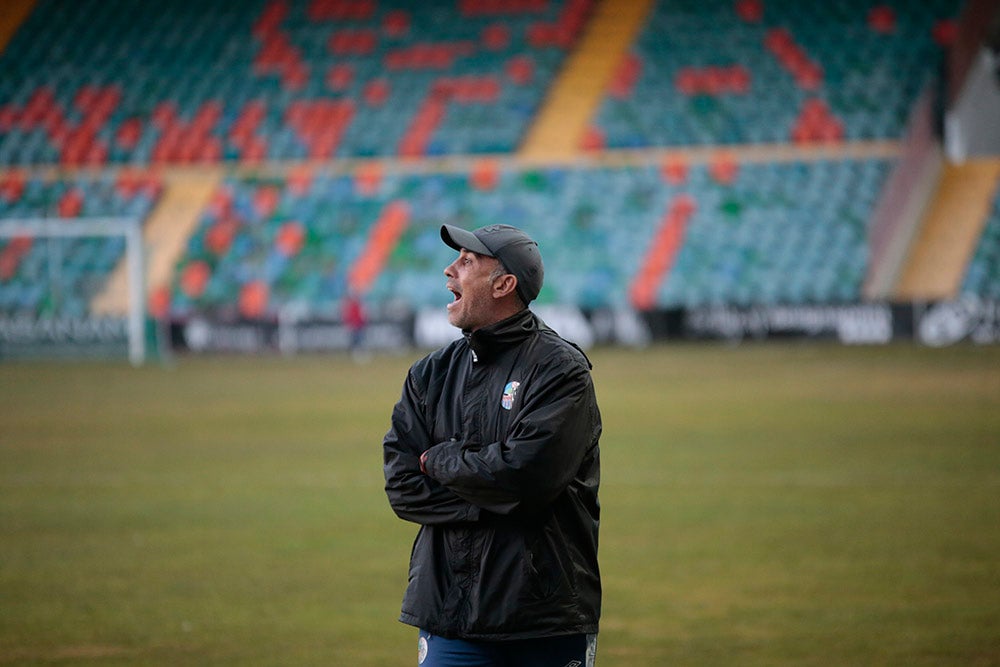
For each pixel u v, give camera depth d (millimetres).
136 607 11273
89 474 19172
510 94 53906
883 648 9719
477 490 5449
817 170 49844
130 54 58000
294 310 47250
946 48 52219
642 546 13664
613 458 20109
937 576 12016
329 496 17109
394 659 9648
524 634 5523
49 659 9656
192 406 28703
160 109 55750
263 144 53812
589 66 54750
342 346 46719
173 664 9539
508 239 5691
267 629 10523
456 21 57062
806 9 55156
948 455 19594
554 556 5594
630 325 46406
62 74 57688
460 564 5602
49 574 12602
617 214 49469
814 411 25672
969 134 50062
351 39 57156
